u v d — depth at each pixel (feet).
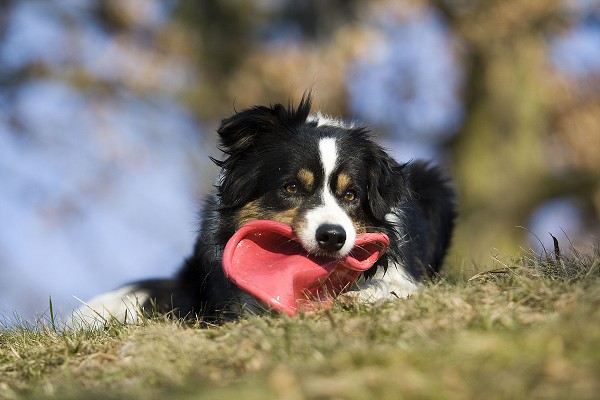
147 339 26.50
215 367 23.21
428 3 102.53
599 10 106.01
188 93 113.70
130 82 112.27
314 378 19.97
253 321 26.37
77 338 28.78
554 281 27.02
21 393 23.56
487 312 24.07
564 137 108.58
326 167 32.91
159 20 116.57
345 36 102.89
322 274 30.25
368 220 34.37
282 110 34.17
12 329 32.76
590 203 108.06
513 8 99.91
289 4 114.11
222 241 34.81
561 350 20.15
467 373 19.57
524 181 106.93
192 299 37.70
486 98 106.32
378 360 20.59
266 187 33.45
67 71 113.09
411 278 36.55
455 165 107.96
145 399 20.59
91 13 115.44
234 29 117.50
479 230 103.71
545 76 105.29
